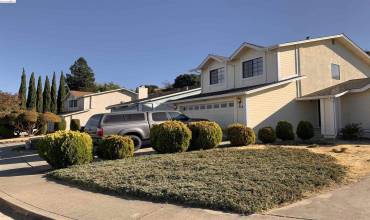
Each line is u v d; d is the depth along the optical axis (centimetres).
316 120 2084
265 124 1850
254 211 556
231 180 738
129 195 711
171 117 1611
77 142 1089
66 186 840
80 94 5059
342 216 521
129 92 4762
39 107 5472
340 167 862
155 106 2986
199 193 645
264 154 1090
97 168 974
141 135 1503
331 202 594
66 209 638
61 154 1070
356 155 1105
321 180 723
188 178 781
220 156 1077
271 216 535
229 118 1919
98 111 4538
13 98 4088
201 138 1330
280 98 1933
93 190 779
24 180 956
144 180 785
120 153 1176
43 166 1239
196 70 2559
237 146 1441
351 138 1741
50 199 720
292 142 1586
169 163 977
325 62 2195
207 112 2116
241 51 2156
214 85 2416
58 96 5762
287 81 1919
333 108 1817
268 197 607
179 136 1270
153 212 589
